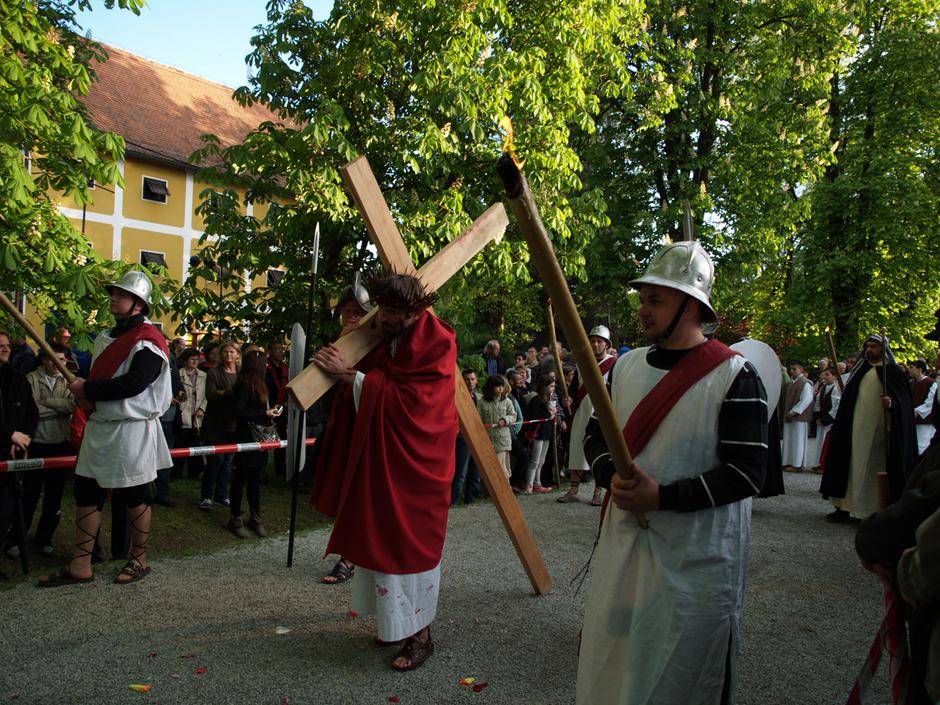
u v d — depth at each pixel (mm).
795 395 11812
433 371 3381
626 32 10320
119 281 4543
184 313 7723
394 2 7691
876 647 1999
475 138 7746
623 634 2156
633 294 15852
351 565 4848
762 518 7488
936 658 1571
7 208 5914
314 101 8086
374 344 3412
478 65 8094
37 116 5895
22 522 4684
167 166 23328
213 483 6523
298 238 8094
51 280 6434
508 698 3148
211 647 3609
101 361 4414
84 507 4539
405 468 3289
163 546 5531
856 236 18734
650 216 15227
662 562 2105
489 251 8273
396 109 8164
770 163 15352
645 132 15359
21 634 3719
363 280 3709
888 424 6547
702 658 2051
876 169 18781
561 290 1620
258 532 6035
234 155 7504
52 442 5312
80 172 6629
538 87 8117
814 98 16328
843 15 15352
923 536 1537
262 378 6590
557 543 6023
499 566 5246
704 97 15055
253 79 8195
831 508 8203
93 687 3135
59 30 7641
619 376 2418
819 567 5500
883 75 18984
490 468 4254
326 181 7391
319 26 8102
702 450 2135
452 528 6523
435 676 3354
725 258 15414
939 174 19094
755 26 15688
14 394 4770
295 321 8203
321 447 3420
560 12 8594
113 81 24500
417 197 8266
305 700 3080
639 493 2025
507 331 20359
